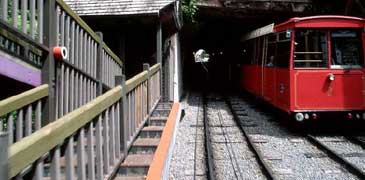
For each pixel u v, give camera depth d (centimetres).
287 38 1193
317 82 1154
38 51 592
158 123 927
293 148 1020
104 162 491
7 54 516
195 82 3403
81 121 374
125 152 618
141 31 1499
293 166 862
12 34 524
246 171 833
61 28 627
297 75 1154
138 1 1291
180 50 2027
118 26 1424
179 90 1848
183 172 816
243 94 2186
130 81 659
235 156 949
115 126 564
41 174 291
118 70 1087
